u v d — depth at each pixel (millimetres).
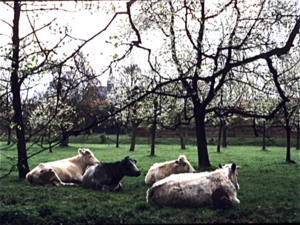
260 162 28156
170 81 9539
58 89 9789
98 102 42844
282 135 60781
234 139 60219
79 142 60406
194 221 9203
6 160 27875
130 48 10906
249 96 23234
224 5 19656
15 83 14781
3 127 54531
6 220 9570
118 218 9547
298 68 20312
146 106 26312
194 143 59156
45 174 14984
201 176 10578
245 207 10594
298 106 18578
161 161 28797
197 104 20812
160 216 9570
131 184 15445
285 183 16516
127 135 65500
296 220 9680
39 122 31719
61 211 10102
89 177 14172
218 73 10625
